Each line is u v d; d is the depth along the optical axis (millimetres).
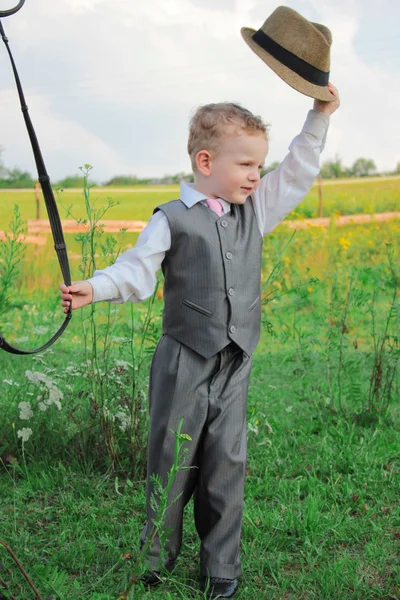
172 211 2945
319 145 3182
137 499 3848
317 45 3133
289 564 3293
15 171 26688
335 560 3277
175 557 3072
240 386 3000
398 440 4836
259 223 3104
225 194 2996
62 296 2684
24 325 8203
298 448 4742
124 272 2844
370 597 2998
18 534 3479
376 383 5461
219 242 2947
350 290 6273
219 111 2982
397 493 4039
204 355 2928
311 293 9273
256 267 3043
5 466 4199
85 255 4289
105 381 4477
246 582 3111
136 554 3115
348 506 3867
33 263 10703
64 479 4027
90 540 3418
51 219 2670
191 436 2953
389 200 18781
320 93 3113
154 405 3014
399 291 8688
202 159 3002
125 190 21734
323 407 5445
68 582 3053
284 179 3156
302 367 6719
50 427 4488
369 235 13766
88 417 4520
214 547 2988
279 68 3141
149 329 4457
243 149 2947
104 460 4281
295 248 11445
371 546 3404
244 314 2975
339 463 4430
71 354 6879
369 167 25062
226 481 2975
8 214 14328
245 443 3047
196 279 2928
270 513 3703
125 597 2674
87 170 4262
